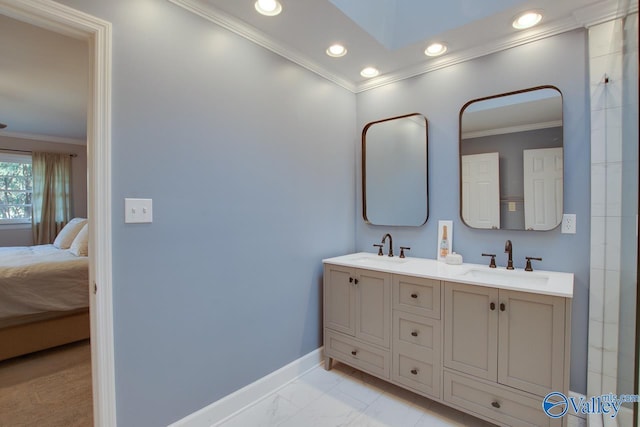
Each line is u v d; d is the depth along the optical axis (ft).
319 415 6.07
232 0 5.42
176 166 5.28
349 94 9.02
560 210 6.11
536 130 6.36
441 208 7.64
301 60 7.39
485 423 5.77
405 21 6.73
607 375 5.49
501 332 5.26
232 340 6.14
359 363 7.09
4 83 9.40
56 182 17.37
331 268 7.61
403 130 8.28
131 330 4.78
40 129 15.39
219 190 5.90
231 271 6.12
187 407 5.46
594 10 5.55
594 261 5.69
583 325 5.85
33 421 5.89
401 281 6.38
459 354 5.70
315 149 7.93
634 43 3.96
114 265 4.59
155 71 5.00
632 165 4.13
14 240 16.56
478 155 7.06
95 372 4.50
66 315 8.93
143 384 4.91
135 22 4.78
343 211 8.83
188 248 5.46
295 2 5.47
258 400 6.54
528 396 5.03
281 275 7.11
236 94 6.14
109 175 4.51
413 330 6.24
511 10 5.65
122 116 4.65
